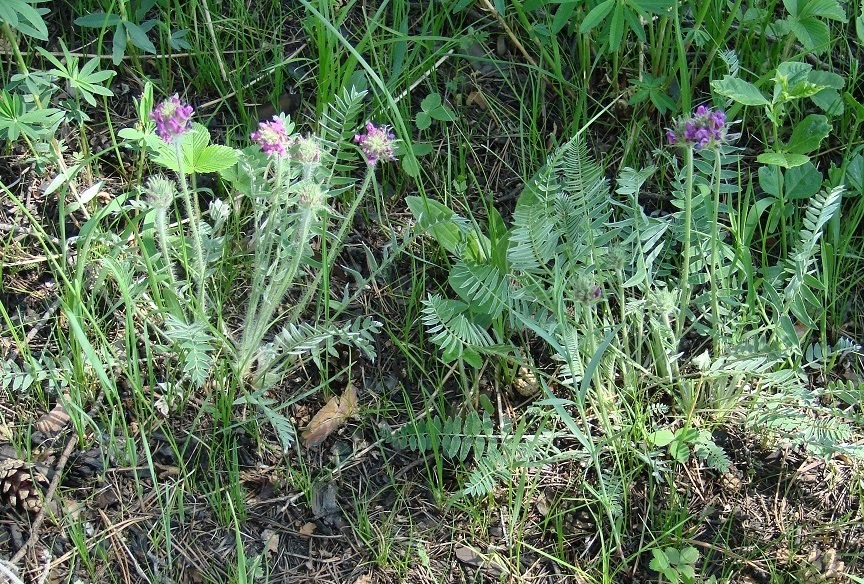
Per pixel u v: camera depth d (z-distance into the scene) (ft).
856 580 3.15
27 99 3.49
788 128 3.88
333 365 3.48
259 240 3.32
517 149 3.83
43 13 3.69
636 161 3.85
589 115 3.89
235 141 3.73
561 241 3.48
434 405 3.45
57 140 3.56
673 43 3.92
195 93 3.81
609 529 3.30
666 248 3.58
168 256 3.20
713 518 3.33
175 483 3.23
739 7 3.92
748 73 3.91
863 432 3.46
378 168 3.76
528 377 3.50
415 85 3.80
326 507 3.29
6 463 3.21
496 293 3.32
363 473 3.35
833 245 3.67
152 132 3.35
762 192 3.81
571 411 3.46
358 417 3.42
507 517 3.30
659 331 3.35
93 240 3.42
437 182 3.76
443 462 3.38
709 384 3.45
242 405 3.39
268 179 3.46
